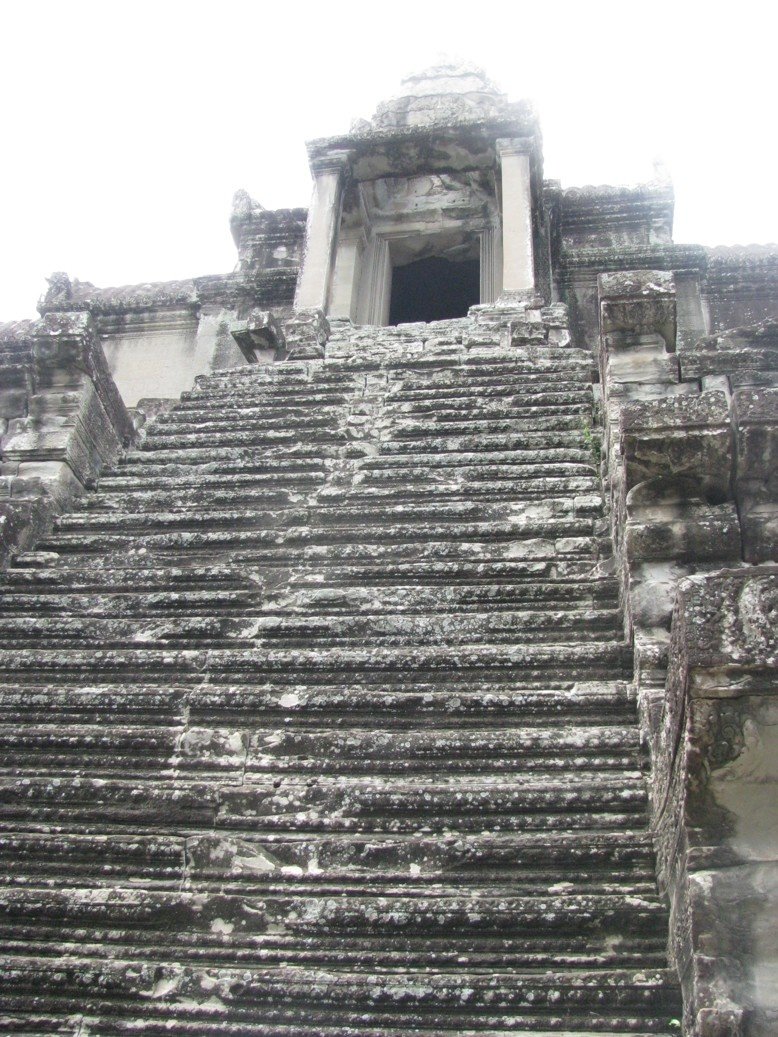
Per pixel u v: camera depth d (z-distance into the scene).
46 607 8.28
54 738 6.78
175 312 19.25
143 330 19.20
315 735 6.61
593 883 5.45
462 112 16.73
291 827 6.01
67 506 9.78
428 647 7.33
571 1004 4.79
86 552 9.09
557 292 17.69
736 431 6.07
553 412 10.45
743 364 8.68
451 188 18.03
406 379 11.68
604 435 9.16
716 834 4.23
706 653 4.02
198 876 5.80
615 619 7.24
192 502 9.61
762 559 6.20
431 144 16.42
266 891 5.66
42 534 9.33
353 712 6.80
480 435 10.20
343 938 5.35
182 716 6.96
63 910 5.59
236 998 5.04
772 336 9.62
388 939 5.31
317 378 11.94
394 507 9.00
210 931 5.49
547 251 16.59
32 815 6.29
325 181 16.36
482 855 5.62
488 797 5.96
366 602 7.86
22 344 16.38
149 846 5.93
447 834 5.86
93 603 8.25
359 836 5.92
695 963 4.07
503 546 8.33
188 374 18.27
